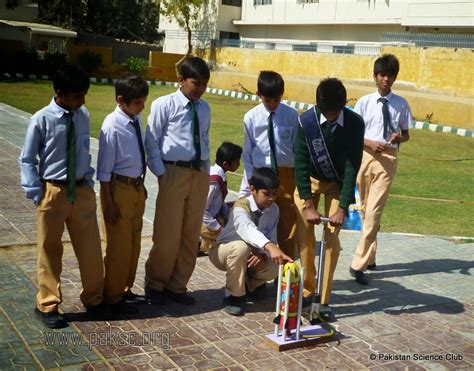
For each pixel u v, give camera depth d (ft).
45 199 13.24
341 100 13.84
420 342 14.38
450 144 54.70
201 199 15.48
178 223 15.11
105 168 14.02
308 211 14.64
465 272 19.85
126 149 14.15
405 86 76.95
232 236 15.31
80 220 13.75
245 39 120.98
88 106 63.82
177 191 15.01
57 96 13.20
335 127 14.52
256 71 102.22
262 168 15.33
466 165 44.16
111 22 144.56
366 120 18.71
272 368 12.55
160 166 14.83
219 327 14.39
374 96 18.75
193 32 124.26
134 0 145.69
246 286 16.16
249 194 16.88
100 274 14.28
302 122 14.73
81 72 12.96
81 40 129.59
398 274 19.33
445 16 84.94
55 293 13.69
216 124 56.49
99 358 12.41
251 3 117.70
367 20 95.91
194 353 12.96
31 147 13.00
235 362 12.69
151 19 153.38
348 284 18.17
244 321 14.87
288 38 112.06
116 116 14.07
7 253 18.34
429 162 44.50
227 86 100.27
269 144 16.24
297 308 13.60
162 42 156.76
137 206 14.69
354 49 88.48
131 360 12.44
